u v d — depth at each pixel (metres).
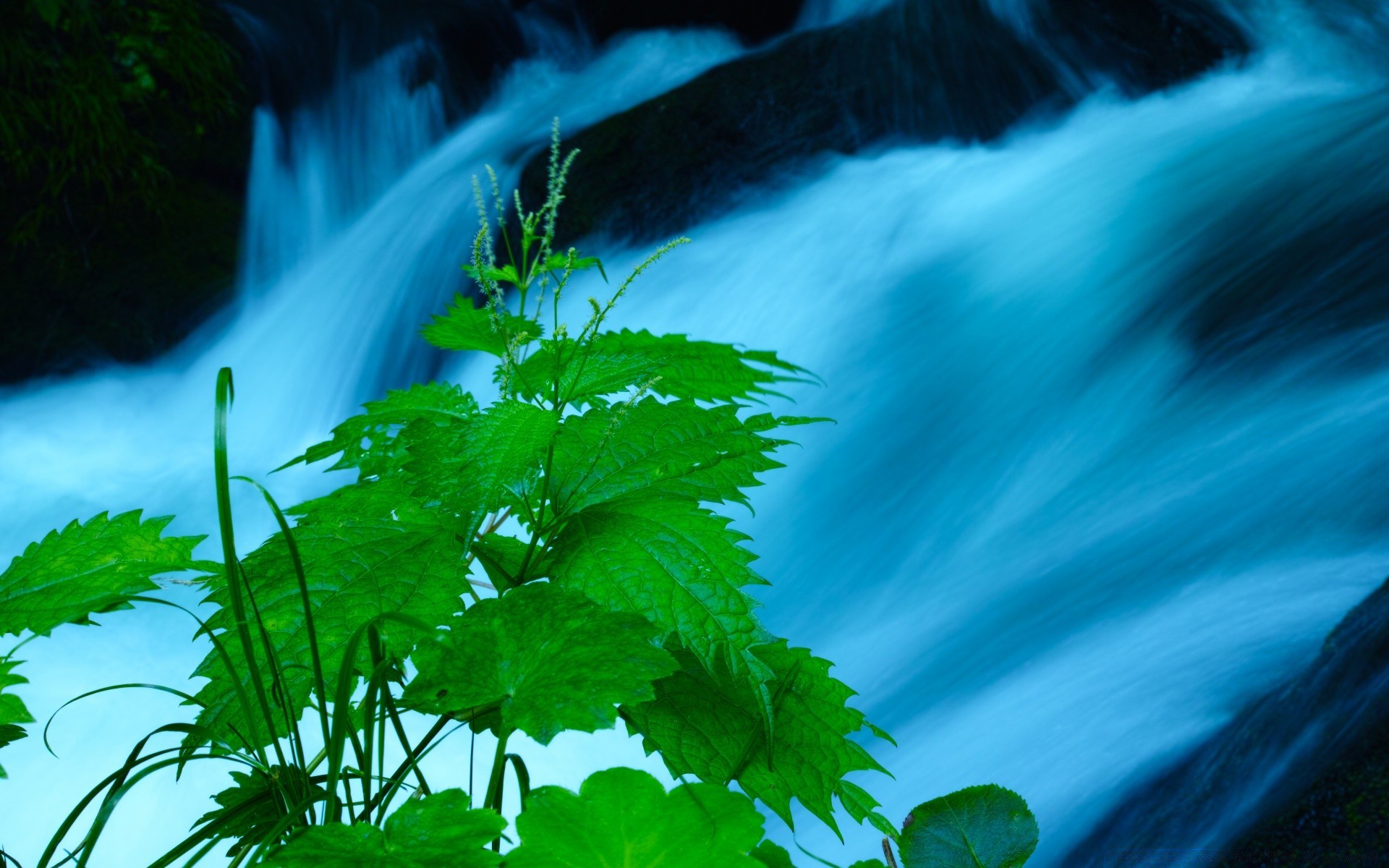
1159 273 8.68
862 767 1.10
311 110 13.22
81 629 5.86
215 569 1.12
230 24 12.98
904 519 7.69
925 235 10.17
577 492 1.20
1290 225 8.44
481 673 0.95
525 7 14.89
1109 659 5.20
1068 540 6.64
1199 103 11.23
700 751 1.10
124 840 4.23
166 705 5.33
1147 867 3.19
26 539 8.51
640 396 1.26
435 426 1.19
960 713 5.48
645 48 14.40
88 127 10.97
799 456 8.47
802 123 11.80
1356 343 7.10
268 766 0.97
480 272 1.31
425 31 14.02
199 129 12.18
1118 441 7.45
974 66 12.10
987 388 8.48
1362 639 3.57
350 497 1.20
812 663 1.18
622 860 0.75
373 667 1.01
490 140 13.05
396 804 2.83
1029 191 10.32
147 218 11.61
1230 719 4.15
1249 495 6.17
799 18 14.20
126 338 11.12
